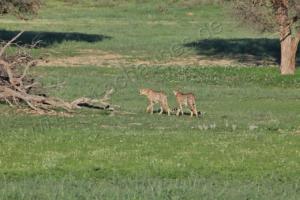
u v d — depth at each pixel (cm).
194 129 4897
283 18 8756
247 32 13238
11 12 10775
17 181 3375
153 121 5275
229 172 3625
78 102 5625
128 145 4162
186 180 3419
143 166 3684
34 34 12469
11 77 5588
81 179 3441
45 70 8694
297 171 3669
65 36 12400
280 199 3052
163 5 16512
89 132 4584
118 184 3312
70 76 8194
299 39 8844
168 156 3909
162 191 3102
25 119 5162
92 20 15262
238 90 7519
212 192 3125
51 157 3825
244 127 5059
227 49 11188
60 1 17612
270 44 11794
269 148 4169
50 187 3178
